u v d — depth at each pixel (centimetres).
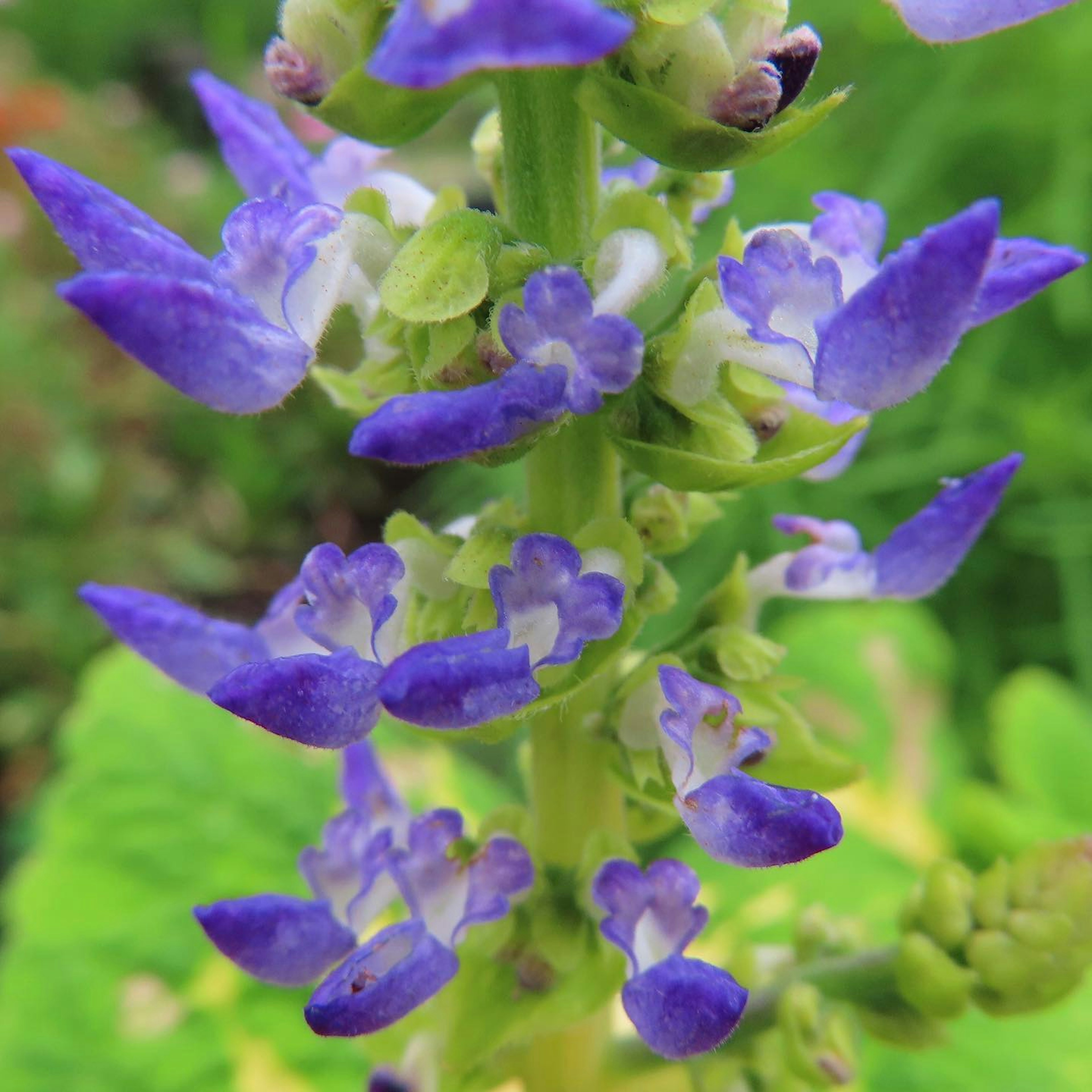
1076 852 7
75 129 29
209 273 5
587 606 6
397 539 6
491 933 7
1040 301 20
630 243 6
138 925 11
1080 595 18
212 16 39
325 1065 11
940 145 21
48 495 23
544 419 5
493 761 19
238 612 24
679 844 14
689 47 5
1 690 21
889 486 20
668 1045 6
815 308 5
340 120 6
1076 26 20
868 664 14
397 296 5
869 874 12
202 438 25
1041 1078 10
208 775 12
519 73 6
